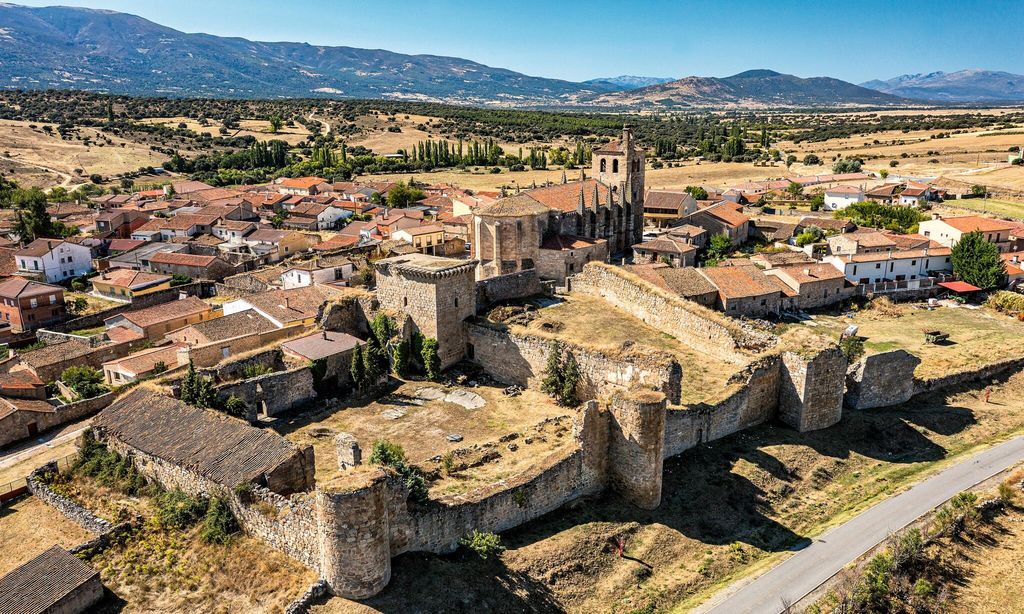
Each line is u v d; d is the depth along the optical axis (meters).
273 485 40.94
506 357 63.50
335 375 62.66
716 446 51.88
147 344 87.56
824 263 108.81
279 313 84.75
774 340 58.31
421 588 35.62
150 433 46.88
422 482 39.47
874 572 39.62
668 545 42.56
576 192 108.06
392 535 36.78
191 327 79.12
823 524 46.31
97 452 48.31
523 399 59.94
